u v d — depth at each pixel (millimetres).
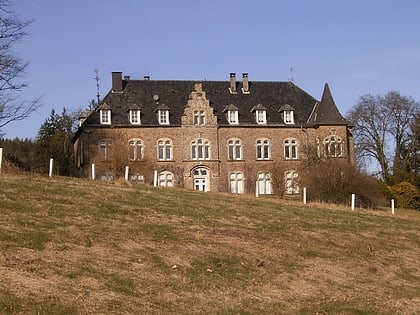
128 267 16141
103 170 58062
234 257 19000
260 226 24828
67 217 20328
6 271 13875
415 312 16219
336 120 62219
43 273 14234
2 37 33000
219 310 13945
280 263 19453
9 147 77750
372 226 29156
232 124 61656
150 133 60000
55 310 11852
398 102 65750
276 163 61562
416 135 65062
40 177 30156
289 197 50594
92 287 13977
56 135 81062
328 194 44281
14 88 34031
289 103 65000
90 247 17281
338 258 21469
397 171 63188
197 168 60688
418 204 57125
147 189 31297
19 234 16953
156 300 14000
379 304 16531
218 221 24438
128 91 62312
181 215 24312
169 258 17672
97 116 59469
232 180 61188
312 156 54125
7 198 21578
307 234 24672
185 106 61156
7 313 11297
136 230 20094
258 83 66500
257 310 14445
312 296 16656
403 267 21812
